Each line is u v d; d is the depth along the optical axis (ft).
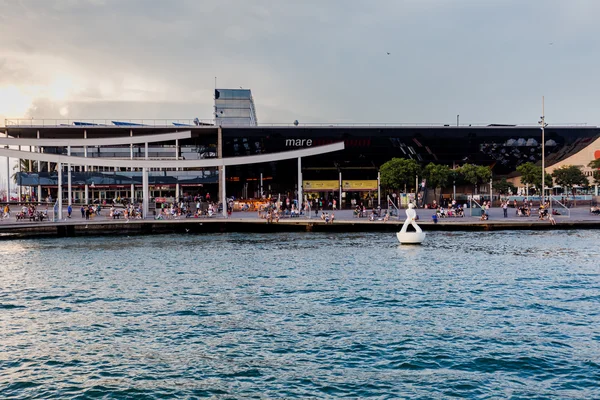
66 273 118.01
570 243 163.73
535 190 343.05
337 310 83.05
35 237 196.85
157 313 82.43
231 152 348.59
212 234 204.64
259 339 69.51
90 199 323.98
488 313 80.64
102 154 355.15
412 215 165.99
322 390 54.24
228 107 409.69
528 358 61.82
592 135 358.23
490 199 313.94
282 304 87.20
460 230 203.72
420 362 60.95
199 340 69.41
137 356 64.08
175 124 348.38
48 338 70.79
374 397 52.65
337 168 359.25
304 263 128.77
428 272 114.93
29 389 55.21
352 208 311.47
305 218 222.69
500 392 53.42
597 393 53.06
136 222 209.46
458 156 358.84
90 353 65.21
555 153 362.33
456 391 53.67
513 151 359.46
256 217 231.09
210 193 364.58
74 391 54.60
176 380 57.06
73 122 339.36
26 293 97.35
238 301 89.56
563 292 94.48
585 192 335.67
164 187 358.23
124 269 122.72
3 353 65.36
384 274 112.88
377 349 65.16
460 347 65.57
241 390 54.49
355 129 348.79
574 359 61.52
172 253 149.69
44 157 220.02
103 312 83.30
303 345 66.95
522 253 143.13
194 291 97.71
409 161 308.40
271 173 357.82
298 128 345.92
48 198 332.60
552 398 52.16
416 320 77.05
